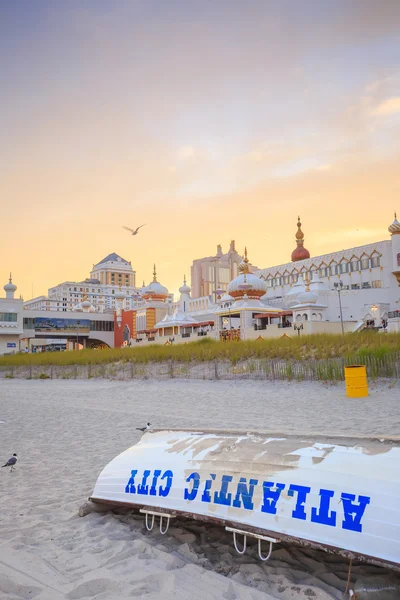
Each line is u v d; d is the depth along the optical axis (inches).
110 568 171.2
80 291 6806.1
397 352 788.6
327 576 162.6
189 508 187.6
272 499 169.2
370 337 1048.2
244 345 1135.0
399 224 2000.5
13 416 601.9
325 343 1027.9
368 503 150.8
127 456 225.1
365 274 2143.2
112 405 693.3
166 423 502.0
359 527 148.3
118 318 3041.3
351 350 952.9
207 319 2357.3
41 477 299.9
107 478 223.0
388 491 150.2
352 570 165.5
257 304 1931.6
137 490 207.9
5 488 278.4
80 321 2979.8
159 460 210.2
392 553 139.9
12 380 1296.8
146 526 207.9
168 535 202.1
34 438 441.4
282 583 158.2
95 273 7785.4
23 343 3090.6
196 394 768.3
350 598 145.0
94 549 189.2
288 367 828.6
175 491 195.2
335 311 2046.0
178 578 162.2
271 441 190.2
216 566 173.8
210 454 197.2
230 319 1983.3
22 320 2723.9
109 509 232.8
